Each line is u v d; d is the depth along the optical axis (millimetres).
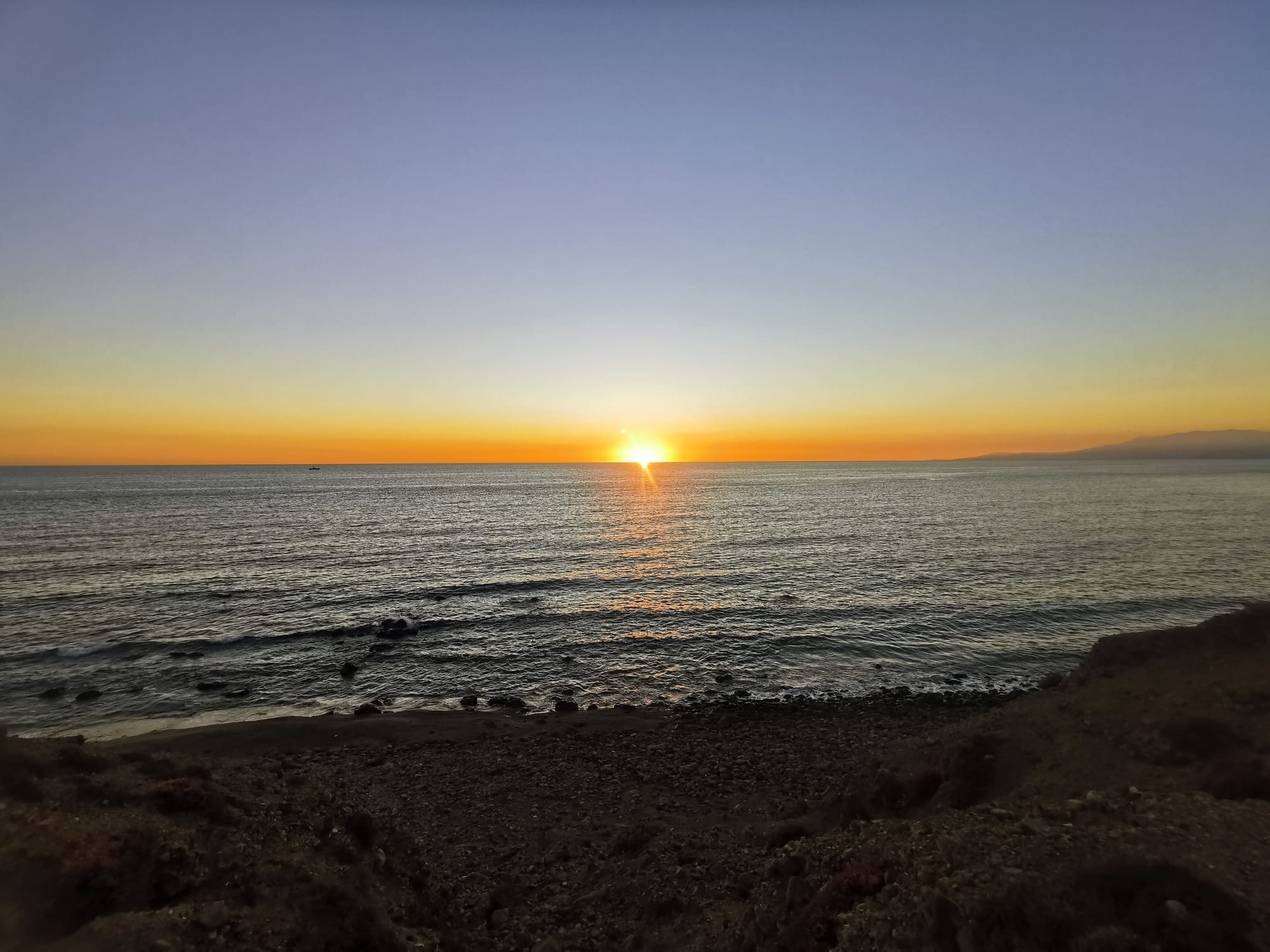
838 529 75375
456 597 41844
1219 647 17391
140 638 32406
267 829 9117
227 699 25703
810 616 37750
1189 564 50969
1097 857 7617
